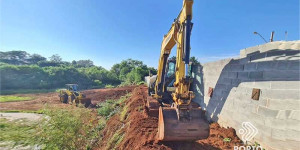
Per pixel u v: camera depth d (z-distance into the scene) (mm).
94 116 12625
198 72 10062
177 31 5555
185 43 4523
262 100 4742
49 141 6602
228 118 6398
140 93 14141
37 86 36156
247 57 5625
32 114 15031
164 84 8641
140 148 4852
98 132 9156
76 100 16734
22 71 36875
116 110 12289
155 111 7812
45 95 27734
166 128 4398
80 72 43969
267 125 4484
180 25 5180
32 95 27797
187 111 4531
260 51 5156
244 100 5559
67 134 6785
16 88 34812
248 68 5492
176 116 4566
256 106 4949
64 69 41781
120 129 7723
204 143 5211
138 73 40375
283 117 4176
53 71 40156
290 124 4066
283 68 4312
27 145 8609
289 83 4191
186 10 4609
